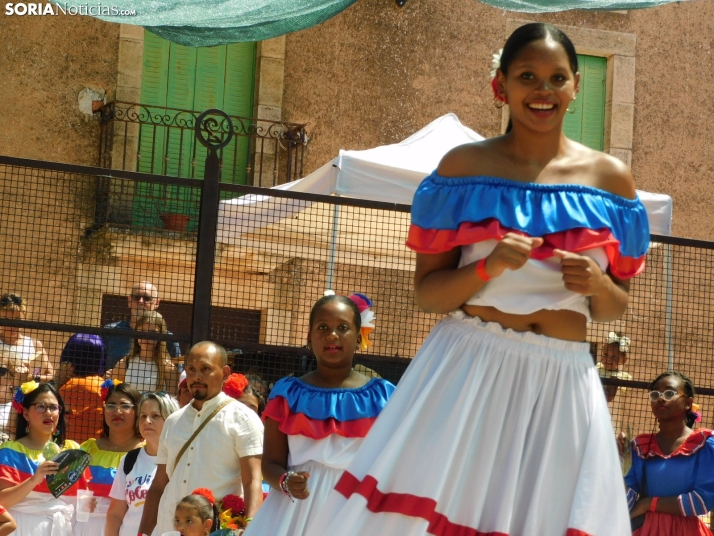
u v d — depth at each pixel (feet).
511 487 8.41
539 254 8.59
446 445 8.48
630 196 8.95
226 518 17.88
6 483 21.49
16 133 47.24
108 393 23.81
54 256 41.29
